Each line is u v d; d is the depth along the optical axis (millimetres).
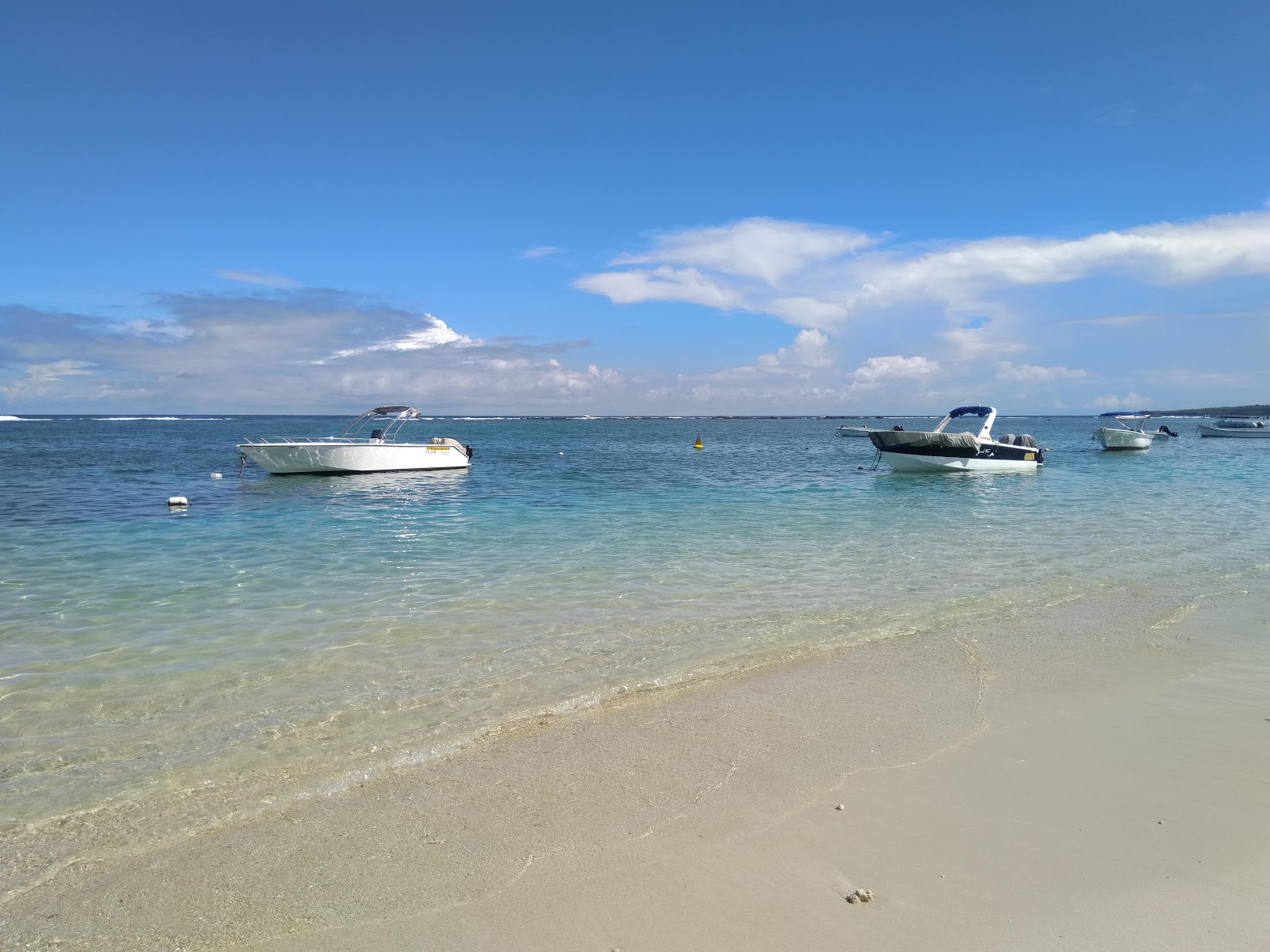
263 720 5383
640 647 7117
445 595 9148
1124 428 46875
